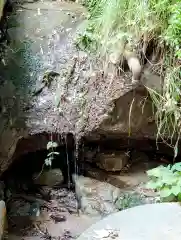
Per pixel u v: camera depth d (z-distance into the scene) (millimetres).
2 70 2449
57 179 2617
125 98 2311
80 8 2744
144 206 2049
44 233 2309
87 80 2408
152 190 2523
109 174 2676
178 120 2340
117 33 2355
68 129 2354
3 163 2330
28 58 2492
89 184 2549
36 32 2584
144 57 2320
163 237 1843
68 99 2389
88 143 2621
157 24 2266
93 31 2492
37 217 2422
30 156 2586
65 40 2553
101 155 2684
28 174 2639
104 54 2412
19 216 2420
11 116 2346
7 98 2377
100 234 1855
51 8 2721
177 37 2180
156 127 2414
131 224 1919
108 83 2359
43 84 2430
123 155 2709
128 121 2365
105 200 2451
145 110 2354
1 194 2443
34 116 2359
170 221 1942
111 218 1959
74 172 2633
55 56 2502
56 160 2617
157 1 2260
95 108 2346
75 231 2322
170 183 2246
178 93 2260
